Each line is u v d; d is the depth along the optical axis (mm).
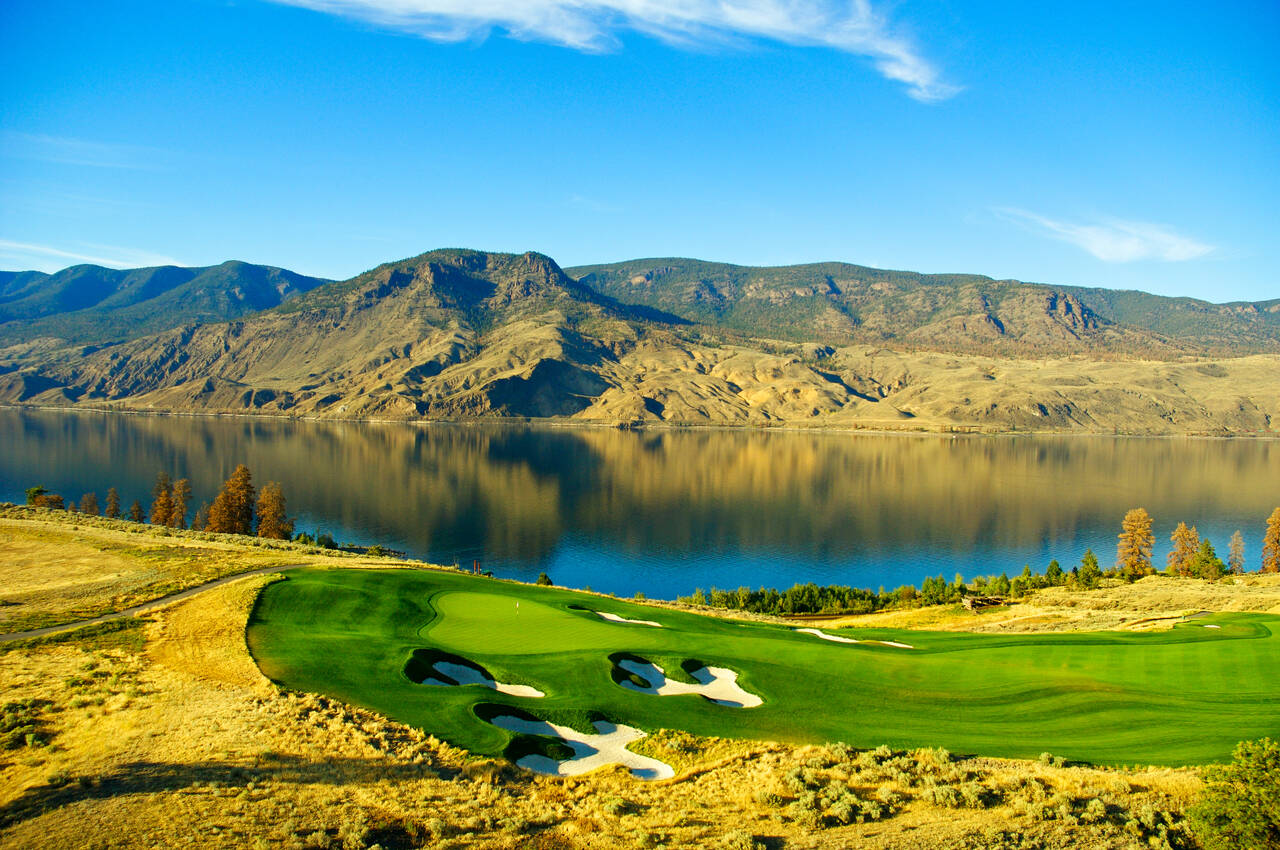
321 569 69000
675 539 183625
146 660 42938
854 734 34750
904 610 100062
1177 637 55031
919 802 27219
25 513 110875
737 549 174250
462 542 174875
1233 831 22969
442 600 60562
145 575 67188
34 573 71500
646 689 42125
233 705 35844
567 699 39000
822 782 29109
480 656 46156
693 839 24828
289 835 24312
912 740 33875
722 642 50938
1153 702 38719
